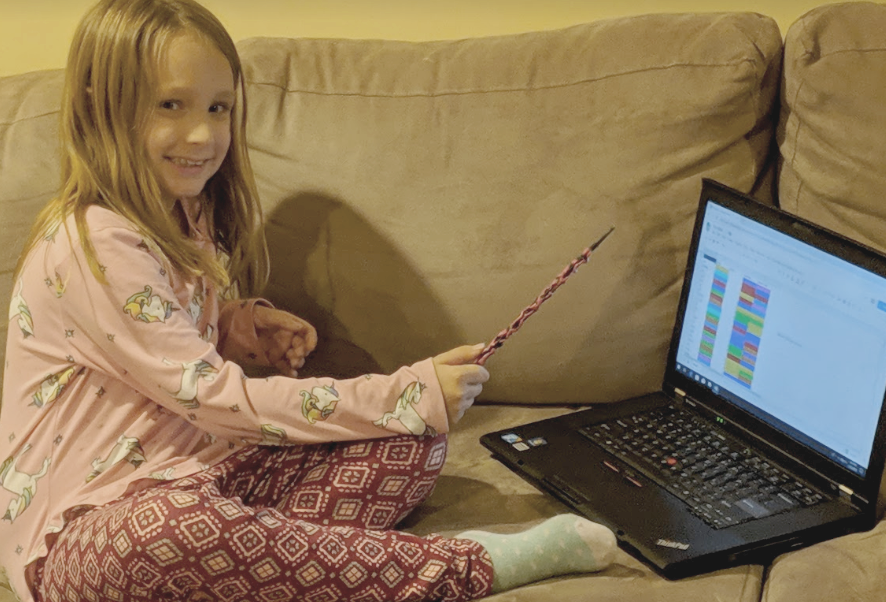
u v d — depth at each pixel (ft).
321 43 4.90
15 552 3.95
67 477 3.97
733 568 3.71
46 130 4.70
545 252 4.60
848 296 3.89
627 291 4.60
